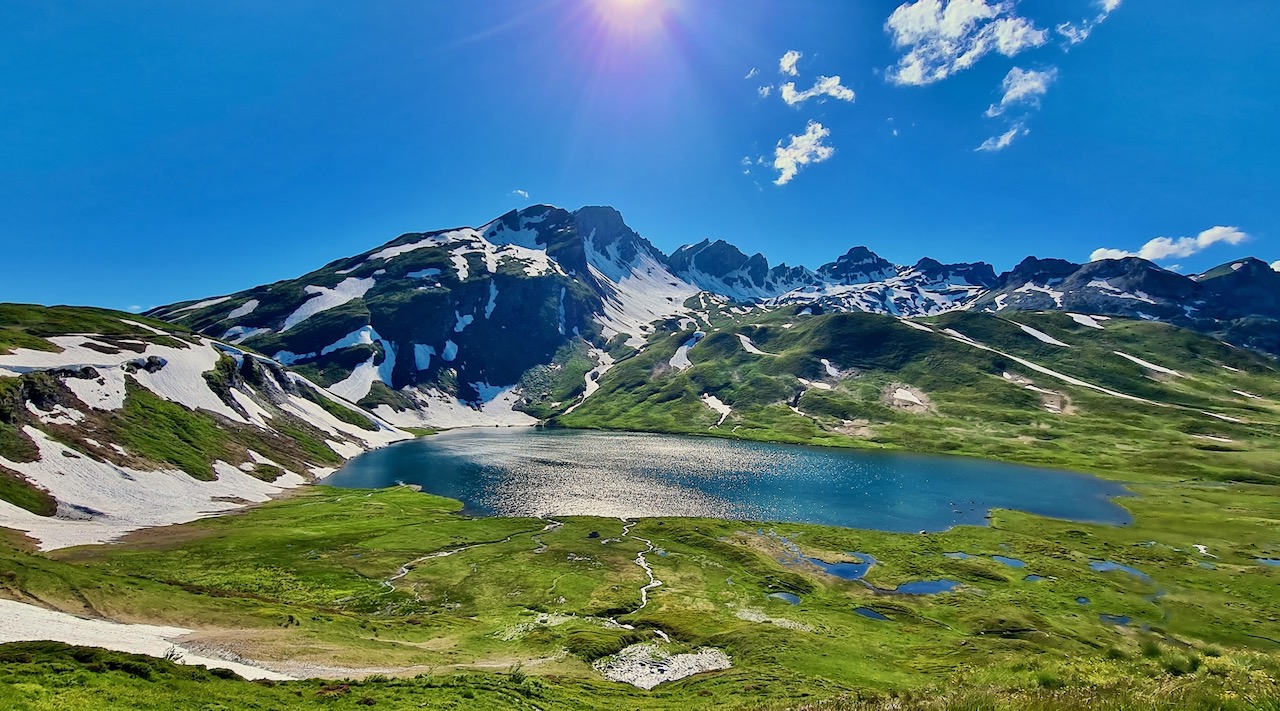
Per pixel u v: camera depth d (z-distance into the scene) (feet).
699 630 178.40
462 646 153.89
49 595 130.11
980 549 286.05
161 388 426.10
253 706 77.82
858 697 83.30
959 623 196.95
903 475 479.41
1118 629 192.44
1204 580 241.35
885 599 218.59
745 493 404.36
